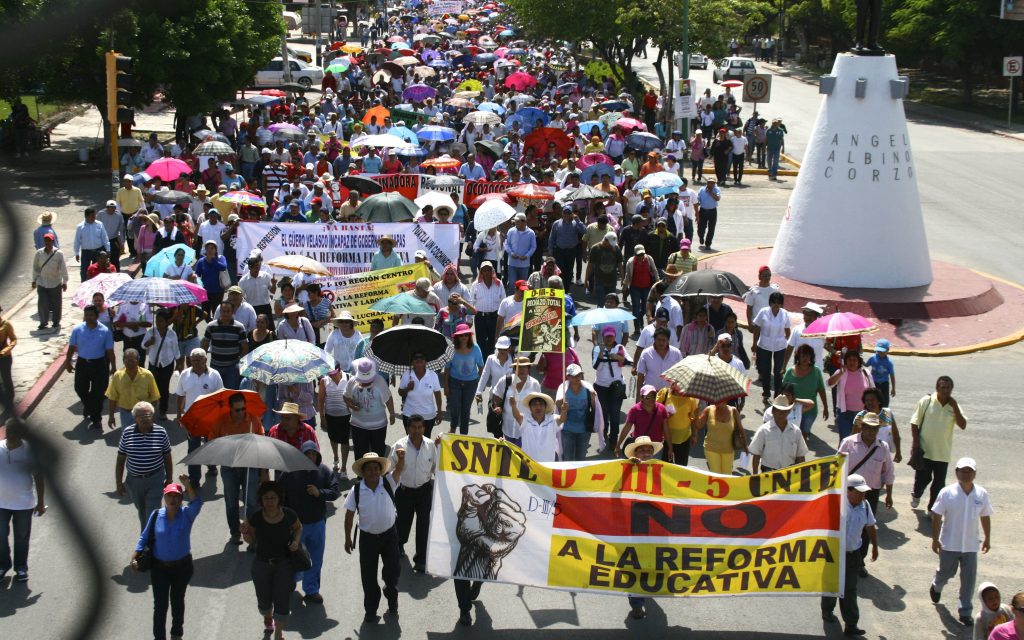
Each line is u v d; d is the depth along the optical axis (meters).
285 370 11.94
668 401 12.13
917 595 10.52
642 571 9.80
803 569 9.68
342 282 17.64
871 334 19.86
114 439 13.88
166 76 31.83
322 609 9.95
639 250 18.72
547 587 9.80
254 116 35.34
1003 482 13.38
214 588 10.23
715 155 35.59
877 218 21.77
